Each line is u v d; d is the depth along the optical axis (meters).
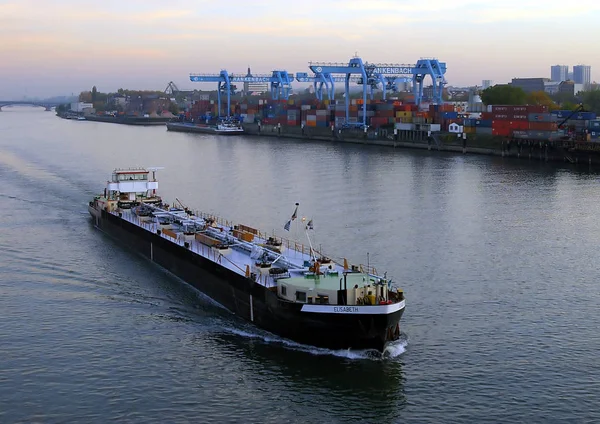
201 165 136.62
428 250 64.06
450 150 176.88
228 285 46.34
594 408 34.31
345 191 100.44
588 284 53.97
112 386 36.09
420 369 38.22
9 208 83.81
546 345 41.62
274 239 52.81
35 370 37.78
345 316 38.28
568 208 86.62
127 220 64.44
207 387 36.06
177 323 44.47
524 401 34.97
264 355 39.56
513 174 122.94
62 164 130.62
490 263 59.78
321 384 36.44
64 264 58.25
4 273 55.22
